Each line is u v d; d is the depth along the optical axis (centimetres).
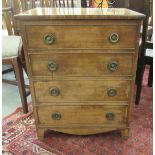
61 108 135
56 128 142
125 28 110
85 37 113
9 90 219
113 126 140
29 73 124
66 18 107
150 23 225
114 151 137
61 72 123
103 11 125
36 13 115
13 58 157
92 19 107
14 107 188
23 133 155
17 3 191
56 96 131
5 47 158
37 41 115
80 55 118
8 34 203
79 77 124
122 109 135
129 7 172
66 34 112
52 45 115
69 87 128
